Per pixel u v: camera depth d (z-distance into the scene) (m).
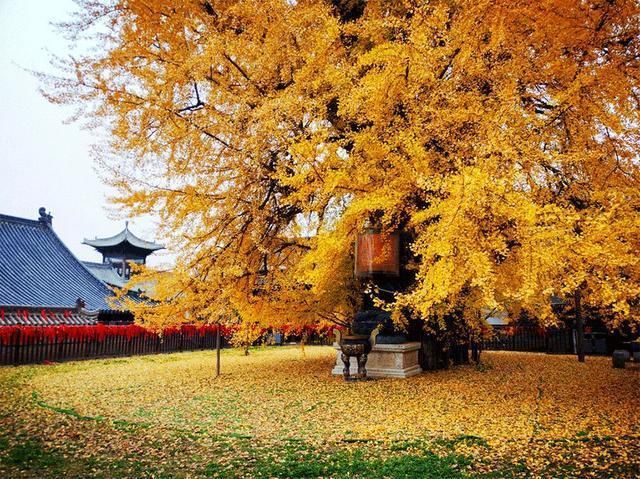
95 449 6.21
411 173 7.85
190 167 9.83
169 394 10.58
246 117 9.48
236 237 10.77
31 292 22.70
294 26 9.22
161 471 5.41
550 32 6.93
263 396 9.96
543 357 20.11
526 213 6.00
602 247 5.86
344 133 9.80
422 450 5.98
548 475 5.11
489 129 6.90
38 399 10.23
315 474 5.28
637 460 5.52
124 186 9.75
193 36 10.55
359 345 11.38
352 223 8.98
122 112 9.53
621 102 6.81
